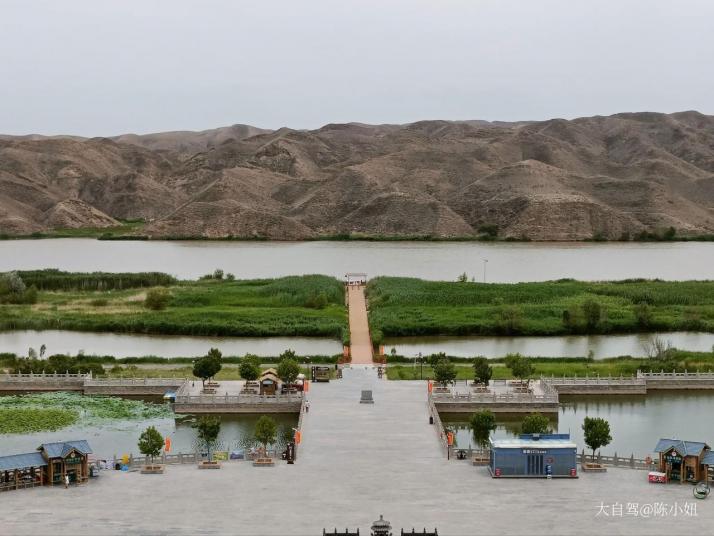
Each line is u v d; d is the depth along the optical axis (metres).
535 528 71.69
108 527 71.62
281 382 122.75
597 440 91.88
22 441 101.50
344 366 140.25
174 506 76.94
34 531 70.62
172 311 190.00
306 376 130.00
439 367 121.56
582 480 85.38
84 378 128.25
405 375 133.25
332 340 167.62
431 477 85.50
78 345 162.50
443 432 96.81
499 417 116.69
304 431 101.75
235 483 83.56
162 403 122.19
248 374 122.06
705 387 130.88
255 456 92.38
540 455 85.81
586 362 144.62
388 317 176.88
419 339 168.00
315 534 70.19
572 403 123.44
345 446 95.88
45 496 79.81
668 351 143.25
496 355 152.75
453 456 92.38
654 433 106.88
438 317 178.00
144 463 91.19
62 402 120.69
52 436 104.00
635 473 88.12
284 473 86.69
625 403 123.31
